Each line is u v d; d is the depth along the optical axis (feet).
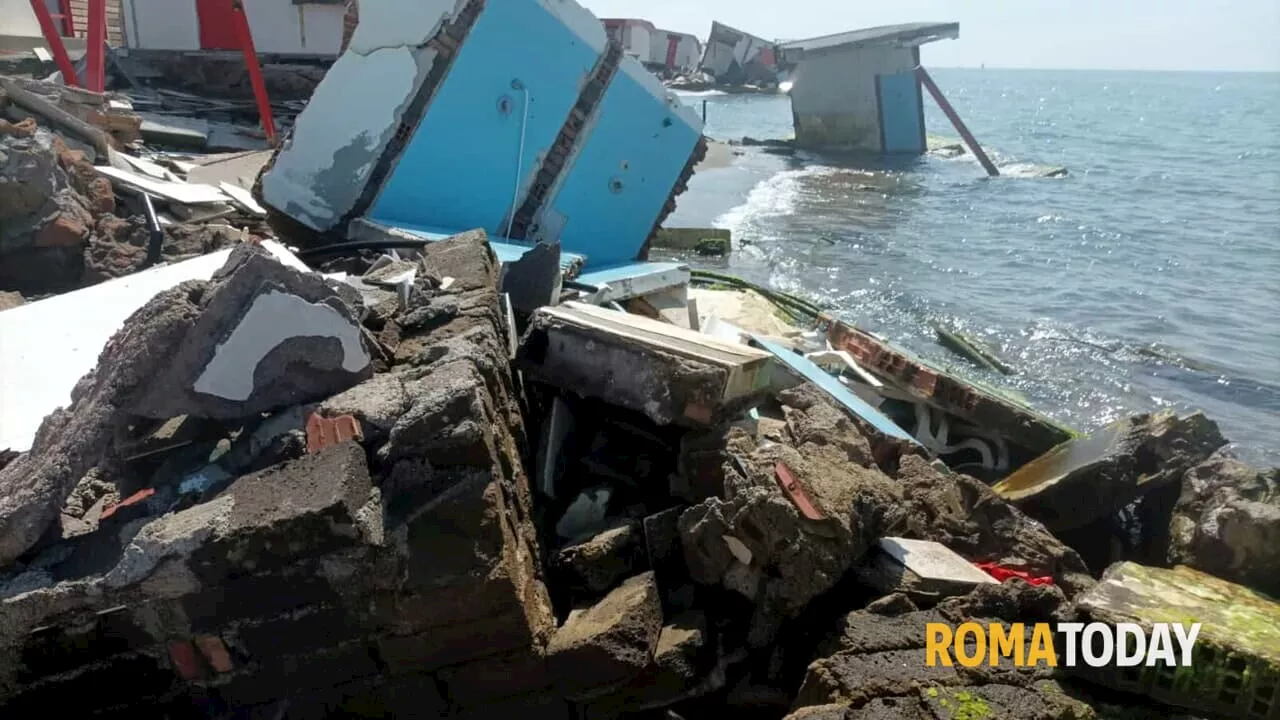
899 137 102.99
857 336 26.61
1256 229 63.67
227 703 10.44
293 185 26.09
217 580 9.78
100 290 15.94
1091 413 31.60
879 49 100.58
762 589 12.40
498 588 10.39
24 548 9.97
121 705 10.14
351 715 10.82
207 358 11.09
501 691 11.14
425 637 10.54
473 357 12.76
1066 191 80.64
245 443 11.36
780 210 68.18
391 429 10.84
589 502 14.46
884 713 10.17
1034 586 12.33
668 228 51.62
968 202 74.54
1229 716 10.39
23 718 9.92
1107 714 10.62
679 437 14.94
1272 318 42.91
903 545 13.85
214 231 23.62
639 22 210.18
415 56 25.90
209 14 69.72
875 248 55.93
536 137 27.78
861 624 11.86
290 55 71.61
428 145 26.35
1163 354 37.58
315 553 9.85
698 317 27.17
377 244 23.59
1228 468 16.98
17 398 13.25
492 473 10.63
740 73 215.72
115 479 11.18
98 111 34.30
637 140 29.63
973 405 23.59
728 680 12.17
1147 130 155.43
